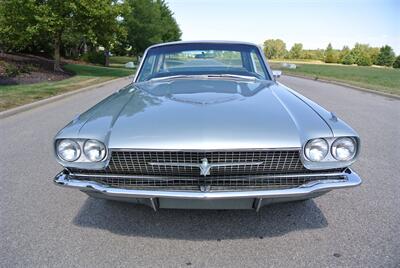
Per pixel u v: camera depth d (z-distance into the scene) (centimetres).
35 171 415
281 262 238
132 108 262
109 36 2008
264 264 236
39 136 577
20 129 627
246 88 312
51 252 251
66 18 1778
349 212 308
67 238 269
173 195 222
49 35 1856
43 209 317
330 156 229
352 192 351
